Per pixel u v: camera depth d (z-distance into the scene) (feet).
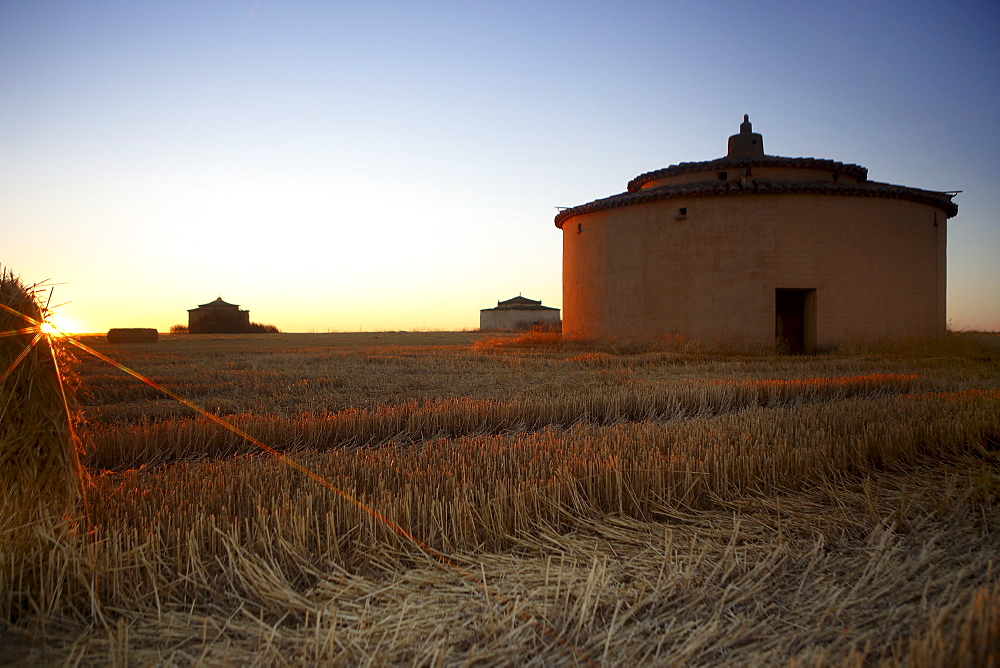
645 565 11.23
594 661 8.31
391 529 11.88
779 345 67.77
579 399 29.25
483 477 15.26
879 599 9.95
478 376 43.52
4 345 12.05
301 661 8.25
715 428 20.13
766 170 72.95
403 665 8.25
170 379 41.11
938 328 73.56
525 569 11.07
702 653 8.42
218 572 10.87
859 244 67.36
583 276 79.56
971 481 14.69
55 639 9.07
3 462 11.91
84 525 11.92
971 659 7.02
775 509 14.01
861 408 23.84
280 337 170.60
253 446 22.26
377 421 24.20
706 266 68.18
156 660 8.53
